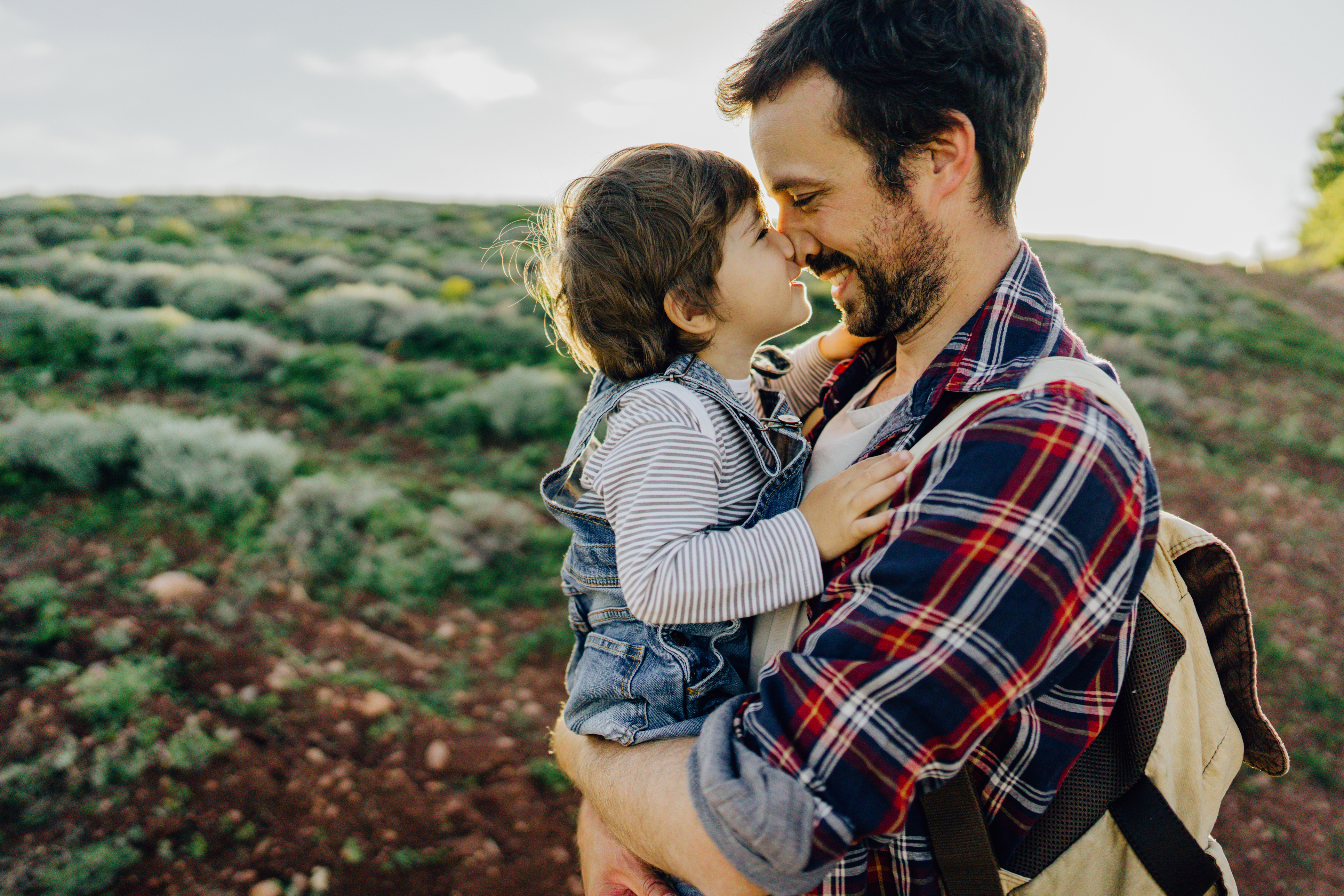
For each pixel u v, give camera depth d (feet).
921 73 3.67
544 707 14.14
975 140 3.81
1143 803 3.61
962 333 3.92
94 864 9.98
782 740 3.14
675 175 4.67
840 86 3.77
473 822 11.44
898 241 4.00
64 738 11.69
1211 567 4.09
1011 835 3.50
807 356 5.85
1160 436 31.91
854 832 2.97
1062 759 3.43
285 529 18.51
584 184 5.14
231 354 32.22
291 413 28.32
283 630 15.16
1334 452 30.76
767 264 4.67
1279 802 13.88
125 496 19.66
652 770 3.68
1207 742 3.95
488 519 20.62
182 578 16.15
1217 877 3.56
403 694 13.82
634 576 3.92
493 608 17.13
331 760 12.16
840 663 3.12
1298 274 84.99
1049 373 3.54
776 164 4.06
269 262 55.52
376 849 10.78
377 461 24.93
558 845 11.25
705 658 4.20
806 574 3.72
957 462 3.33
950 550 3.12
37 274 44.39
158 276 44.60
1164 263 85.10
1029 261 4.10
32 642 13.74
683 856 3.32
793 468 4.58
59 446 20.20
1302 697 16.60
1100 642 3.40
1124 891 3.67
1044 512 3.10
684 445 4.14
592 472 4.56
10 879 9.75
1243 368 43.04
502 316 41.16
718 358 4.80
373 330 39.58
